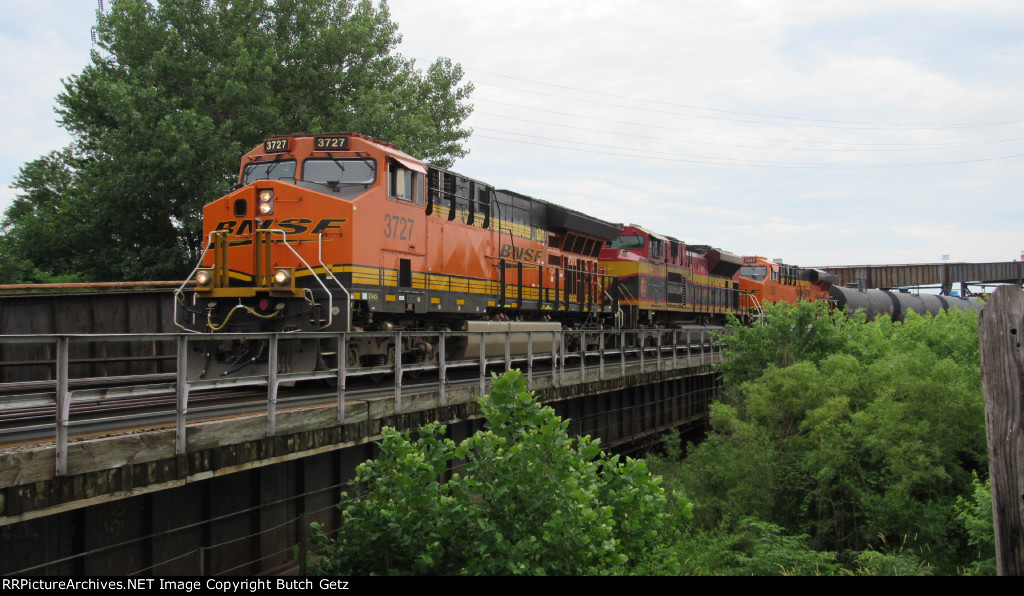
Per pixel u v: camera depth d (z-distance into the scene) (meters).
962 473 15.75
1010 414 3.84
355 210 14.31
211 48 28.77
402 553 7.95
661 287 29.45
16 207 35.00
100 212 28.03
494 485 7.96
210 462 7.80
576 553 7.99
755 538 14.76
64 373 6.49
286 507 9.38
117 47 29.16
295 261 14.41
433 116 38.19
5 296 18.56
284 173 15.56
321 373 9.37
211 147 25.61
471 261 18.80
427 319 17.52
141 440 7.09
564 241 24.66
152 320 19.69
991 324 3.95
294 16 30.61
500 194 20.91
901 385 16.88
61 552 6.93
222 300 14.63
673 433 21.30
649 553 9.83
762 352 21.70
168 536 7.84
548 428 8.08
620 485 9.95
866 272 70.56
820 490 16.12
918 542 14.73
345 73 31.20
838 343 21.58
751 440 17.25
